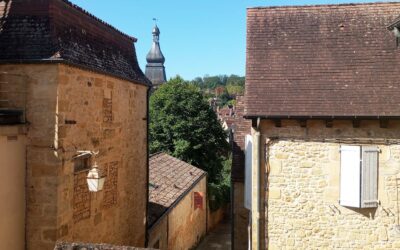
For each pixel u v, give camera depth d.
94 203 9.57
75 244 6.30
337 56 11.16
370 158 9.98
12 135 7.59
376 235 10.04
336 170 10.12
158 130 33.25
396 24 10.86
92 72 9.34
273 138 10.34
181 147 31.62
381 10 11.86
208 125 33.00
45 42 8.09
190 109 32.75
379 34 11.41
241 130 14.66
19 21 8.45
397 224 9.96
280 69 11.05
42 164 7.90
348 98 10.20
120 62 11.55
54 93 7.85
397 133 9.95
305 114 9.95
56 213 7.86
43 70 7.88
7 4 8.64
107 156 10.35
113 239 10.79
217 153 33.69
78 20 9.45
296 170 10.27
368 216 10.08
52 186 7.87
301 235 10.27
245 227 13.86
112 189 10.72
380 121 9.95
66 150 8.17
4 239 7.42
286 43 11.62
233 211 13.95
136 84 12.65
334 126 10.12
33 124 7.92
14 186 7.68
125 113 11.68
